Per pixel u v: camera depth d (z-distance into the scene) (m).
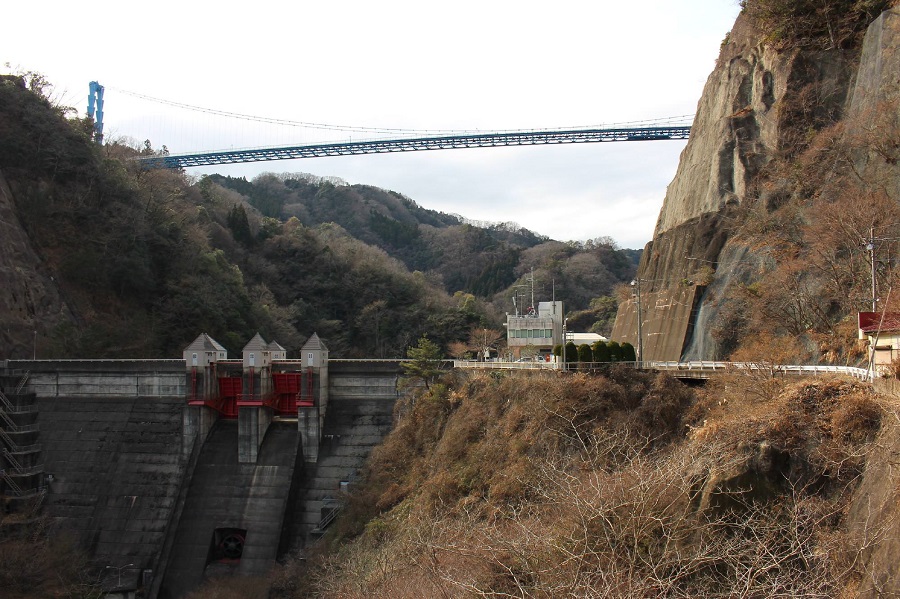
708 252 74.25
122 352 94.00
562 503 31.62
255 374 69.81
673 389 44.91
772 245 64.69
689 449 34.62
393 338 151.12
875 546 24.00
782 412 32.81
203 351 71.88
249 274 147.62
